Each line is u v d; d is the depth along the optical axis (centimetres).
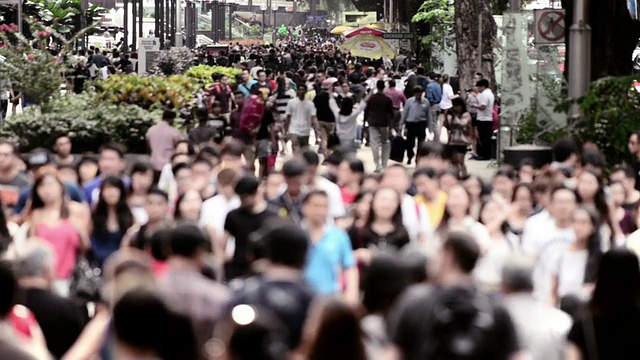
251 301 1764
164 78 5859
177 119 5144
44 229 2434
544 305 1870
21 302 1902
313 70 9219
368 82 8419
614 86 4531
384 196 2531
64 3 13350
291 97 6812
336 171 3334
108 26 17850
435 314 1327
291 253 1797
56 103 5412
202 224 2686
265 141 5106
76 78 7438
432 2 10419
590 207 2405
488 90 6341
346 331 1337
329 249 2302
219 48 18062
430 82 7331
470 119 5584
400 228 2539
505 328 1320
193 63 11850
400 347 1401
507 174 3191
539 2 11031
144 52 9312
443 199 2922
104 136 4903
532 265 1736
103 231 2608
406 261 1700
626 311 1672
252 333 1260
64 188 2502
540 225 2480
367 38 12194
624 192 3034
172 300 1423
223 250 2566
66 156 3472
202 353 1441
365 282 1688
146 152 4959
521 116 5381
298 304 1770
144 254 2431
